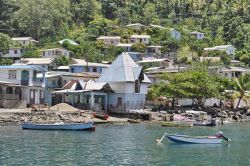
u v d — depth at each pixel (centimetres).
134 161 4672
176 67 16512
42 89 11269
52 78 12044
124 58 11456
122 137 6781
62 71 14575
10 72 10812
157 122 9931
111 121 9444
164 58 19700
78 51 19588
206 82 12031
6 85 10275
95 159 4706
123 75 11044
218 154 5412
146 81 11544
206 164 4681
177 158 4997
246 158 5141
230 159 5053
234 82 14488
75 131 7481
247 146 6238
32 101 10944
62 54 18412
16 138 6219
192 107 12375
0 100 9994
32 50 19450
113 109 10994
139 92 11294
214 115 12038
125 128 8400
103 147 5612
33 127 7488
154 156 5059
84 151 5219
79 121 8600
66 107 10094
